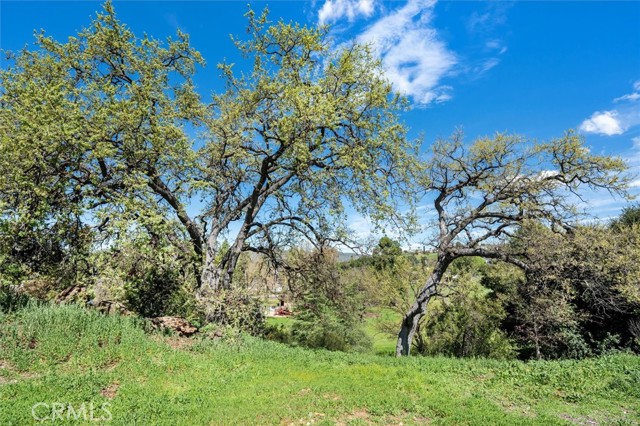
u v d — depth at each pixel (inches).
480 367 459.8
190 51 616.1
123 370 335.9
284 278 698.2
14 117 441.1
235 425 254.7
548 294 726.5
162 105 582.6
